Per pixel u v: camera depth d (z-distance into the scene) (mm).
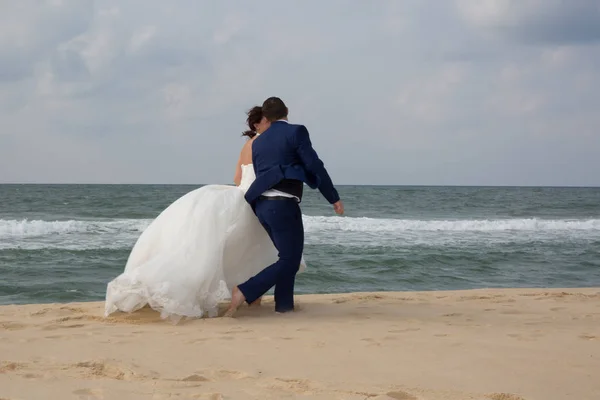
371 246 14922
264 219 5070
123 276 4734
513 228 21703
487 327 4684
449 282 10578
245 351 3693
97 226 18875
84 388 2775
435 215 33125
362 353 3652
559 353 3686
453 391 2861
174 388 2818
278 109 5227
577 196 69062
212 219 4988
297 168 5012
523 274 11594
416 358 3529
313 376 3115
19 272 10266
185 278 4758
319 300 6395
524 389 2908
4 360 3400
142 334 4215
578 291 7883
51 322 4777
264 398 2670
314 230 19078
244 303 5695
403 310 5641
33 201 41562
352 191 85625
